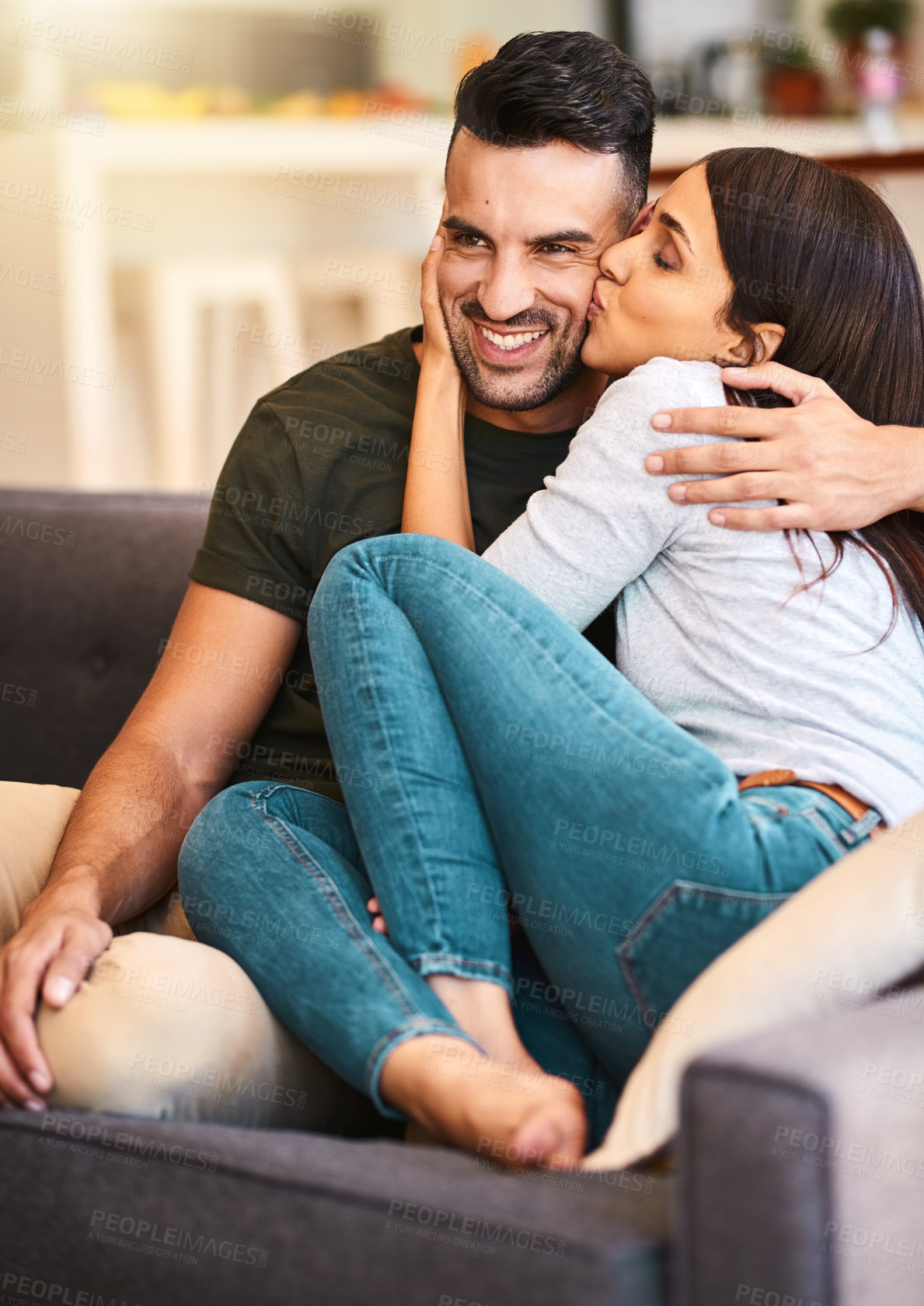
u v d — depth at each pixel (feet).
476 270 4.58
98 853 3.89
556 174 4.43
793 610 3.72
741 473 3.82
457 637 3.51
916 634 3.85
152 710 4.46
